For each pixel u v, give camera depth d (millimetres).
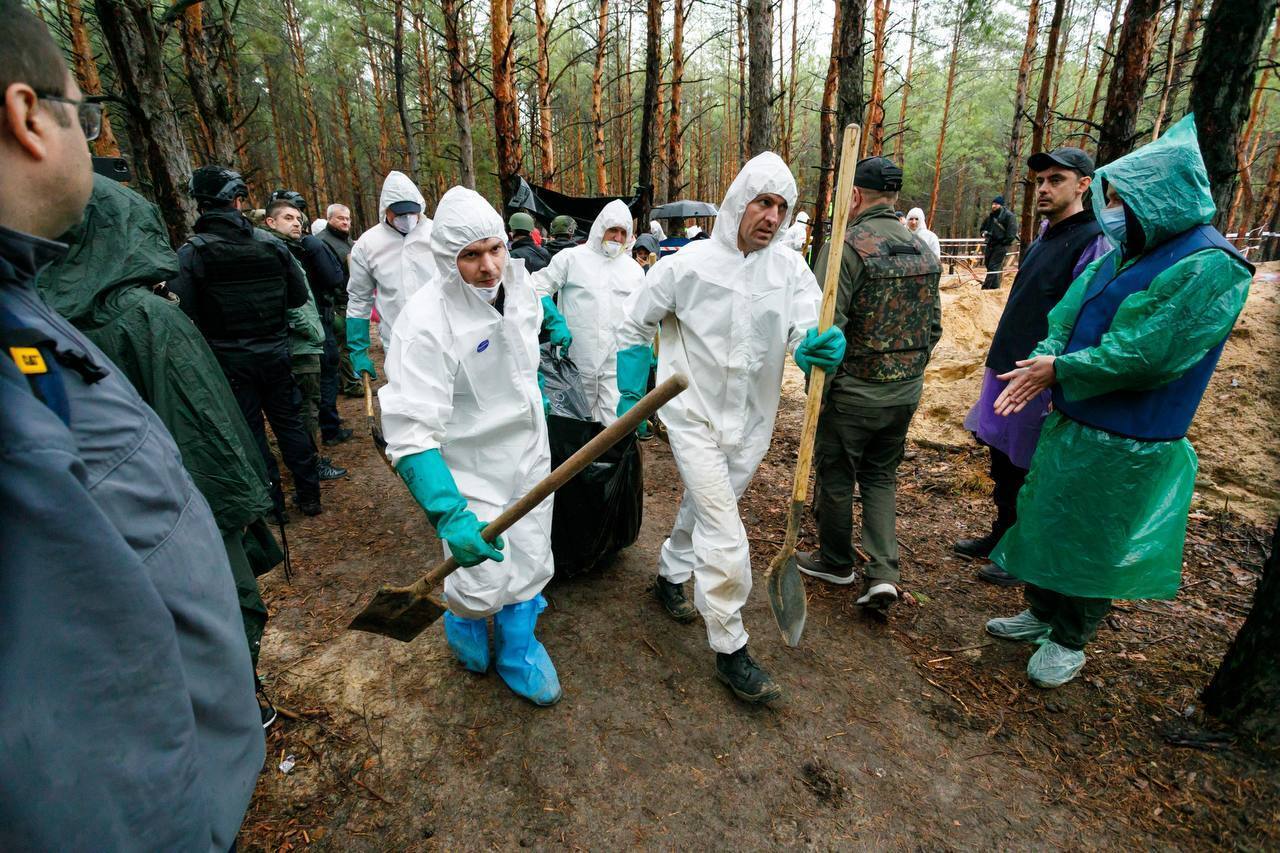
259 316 3146
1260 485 3365
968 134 25172
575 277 4137
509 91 6504
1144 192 1896
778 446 4816
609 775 1940
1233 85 3146
